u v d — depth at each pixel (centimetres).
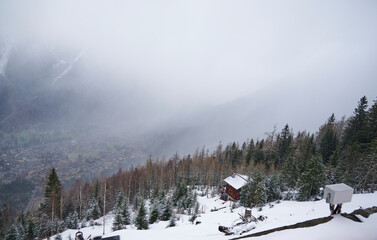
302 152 6272
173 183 7294
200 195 6041
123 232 2103
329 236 1134
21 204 10838
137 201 5312
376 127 5512
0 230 5791
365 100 6188
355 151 4762
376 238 1103
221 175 6962
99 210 5228
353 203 2234
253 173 5097
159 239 1748
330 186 1378
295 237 1166
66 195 5956
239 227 1645
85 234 3903
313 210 2434
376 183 4459
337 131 8650
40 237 4288
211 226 2152
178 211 4488
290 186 5512
